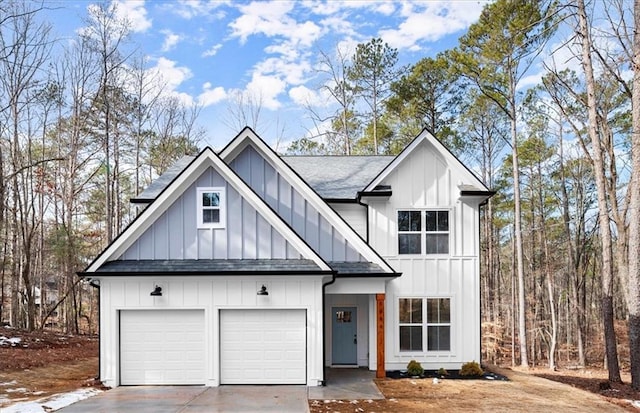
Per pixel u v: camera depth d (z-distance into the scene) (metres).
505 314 34.06
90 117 29.88
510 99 22.81
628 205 17.98
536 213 32.31
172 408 9.98
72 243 27.16
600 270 34.38
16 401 10.51
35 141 30.98
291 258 13.09
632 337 14.48
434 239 15.22
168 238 13.08
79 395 11.16
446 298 15.05
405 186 15.31
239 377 12.59
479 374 14.05
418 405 10.49
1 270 26.28
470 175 15.09
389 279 14.00
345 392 11.67
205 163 13.16
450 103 29.67
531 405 10.76
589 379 18.67
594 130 16.09
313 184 16.55
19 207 27.25
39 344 18.94
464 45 23.62
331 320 15.68
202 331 12.62
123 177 35.31
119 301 12.52
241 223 13.18
